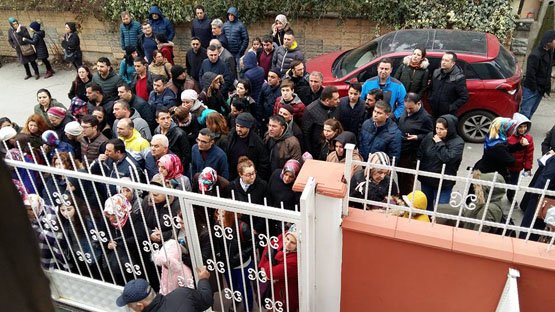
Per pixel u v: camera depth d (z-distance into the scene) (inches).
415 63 243.1
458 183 244.7
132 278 162.1
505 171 194.9
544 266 111.2
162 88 253.3
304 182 123.4
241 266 136.2
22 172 169.6
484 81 268.1
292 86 219.5
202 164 193.2
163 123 207.0
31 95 407.2
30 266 18.6
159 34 352.2
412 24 357.7
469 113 277.0
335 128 182.9
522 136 191.9
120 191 143.3
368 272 133.0
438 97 242.8
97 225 163.5
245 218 161.6
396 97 231.3
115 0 424.2
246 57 277.6
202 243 147.6
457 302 126.2
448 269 122.6
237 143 199.5
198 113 226.7
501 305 119.3
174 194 130.5
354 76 285.1
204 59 305.1
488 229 149.9
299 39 396.8
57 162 177.9
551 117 316.8
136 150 199.2
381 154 149.2
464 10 350.0
